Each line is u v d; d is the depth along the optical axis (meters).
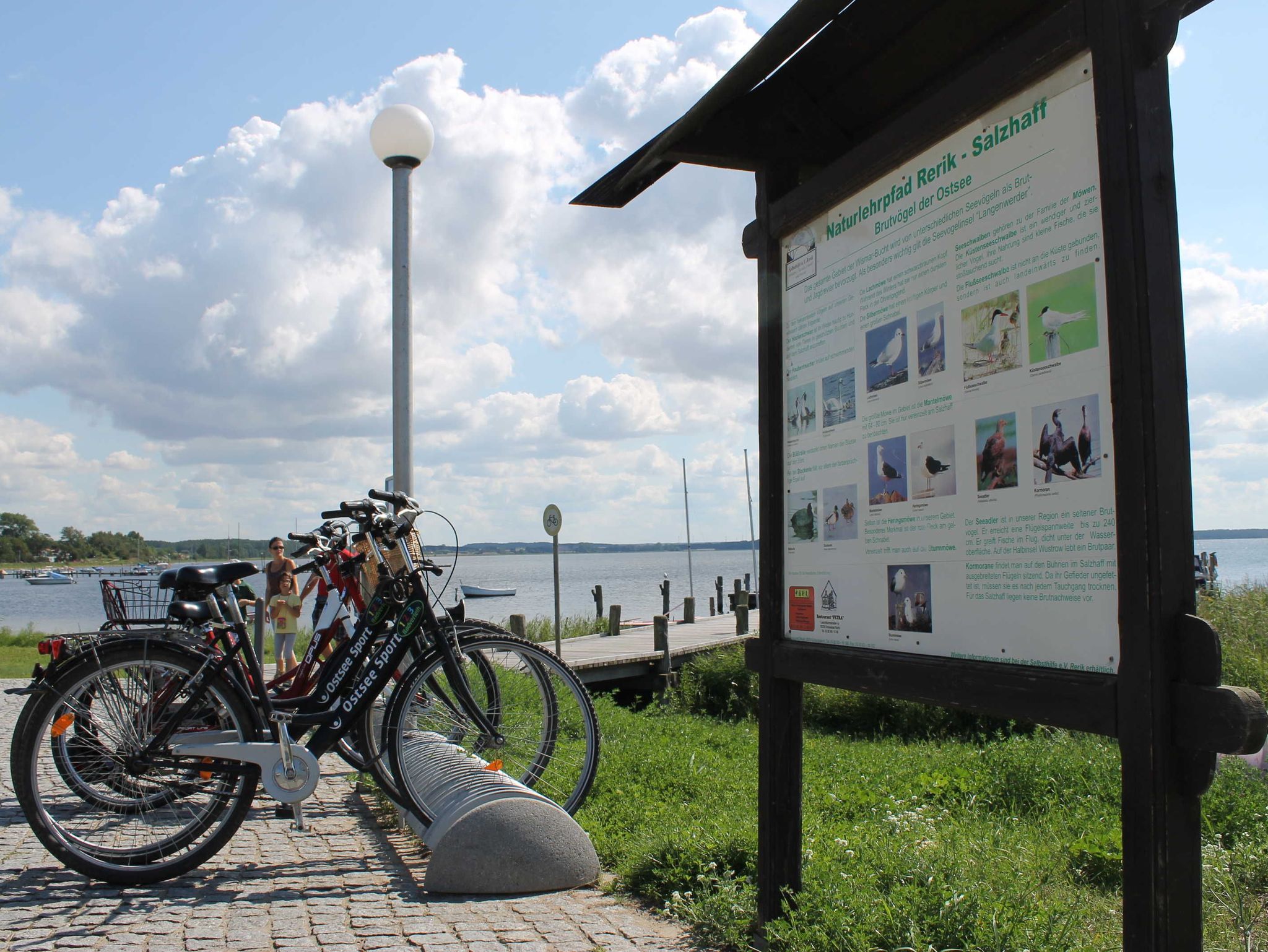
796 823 3.61
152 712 4.39
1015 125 2.66
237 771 4.38
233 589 4.64
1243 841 4.78
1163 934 2.14
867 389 3.27
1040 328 2.57
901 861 4.04
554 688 5.06
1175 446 2.22
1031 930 3.37
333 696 4.61
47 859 4.62
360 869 4.51
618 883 4.29
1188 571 2.21
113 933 3.64
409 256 8.70
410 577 4.71
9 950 3.46
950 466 2.89
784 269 3.78
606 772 6.34
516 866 4.16
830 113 3.79
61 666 4.31
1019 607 2.62
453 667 4.72
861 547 3.28
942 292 2.93
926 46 3.30
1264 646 12.02
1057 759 6.66
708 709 16.62
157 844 4.30
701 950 3.49
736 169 3.87
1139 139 2.25
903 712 13.62
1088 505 2.42
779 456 3.75
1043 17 2.97
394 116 8.53
